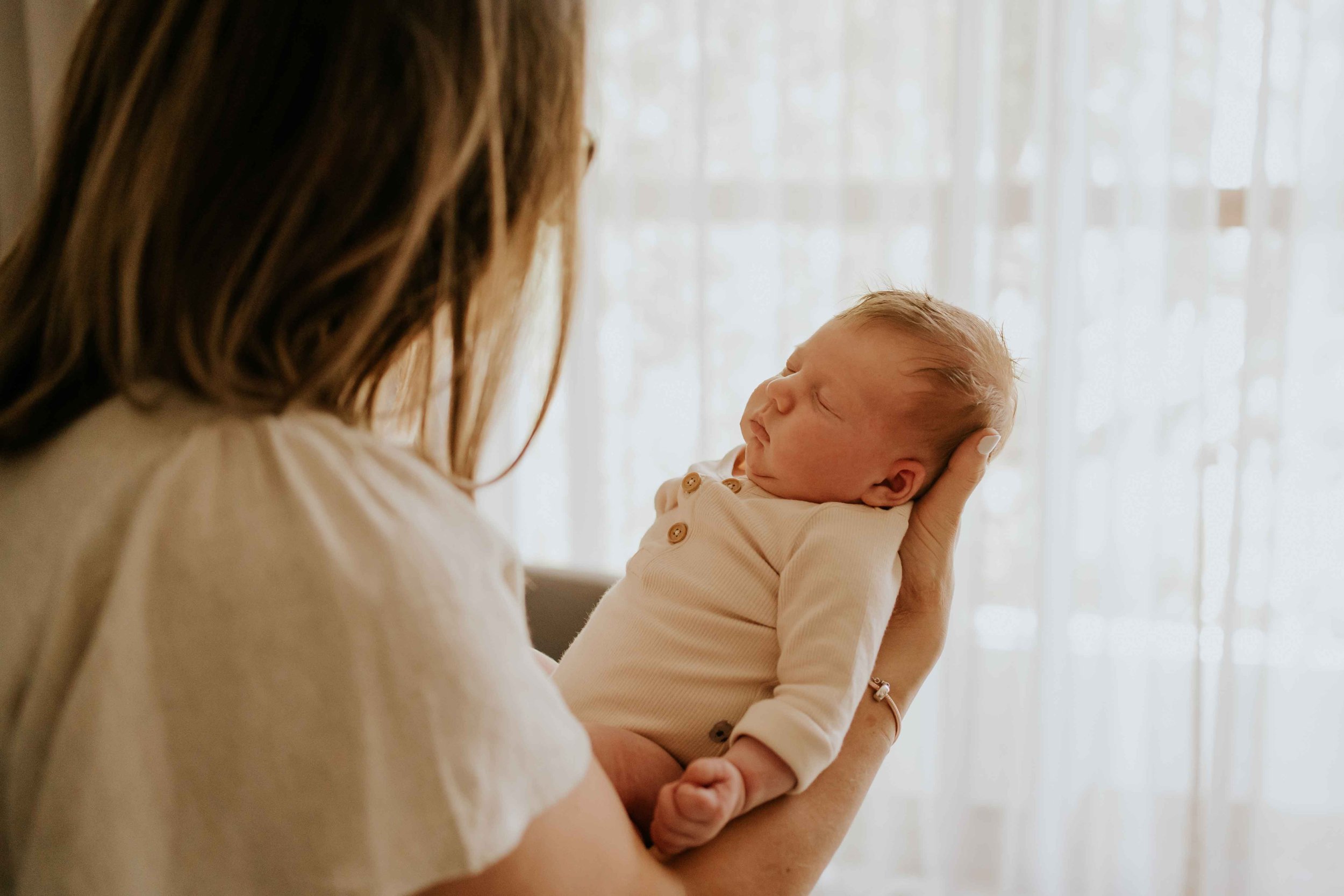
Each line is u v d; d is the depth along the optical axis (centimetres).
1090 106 172
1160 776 182
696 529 94
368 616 44
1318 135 169
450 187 50
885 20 178
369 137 49
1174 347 174
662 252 193
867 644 80
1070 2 171
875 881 188
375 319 49
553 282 74
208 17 49
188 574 44
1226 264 172
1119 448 178
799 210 185
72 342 52
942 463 96
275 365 50
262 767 43
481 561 50
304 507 45
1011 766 187
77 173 55
